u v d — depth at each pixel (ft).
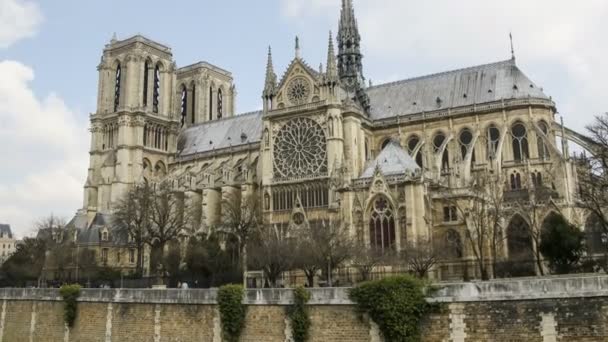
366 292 148.87
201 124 578.66
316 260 259.19
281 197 397.60
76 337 218.18
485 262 264.93
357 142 400.06
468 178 332.60
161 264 350.84
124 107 523.29
